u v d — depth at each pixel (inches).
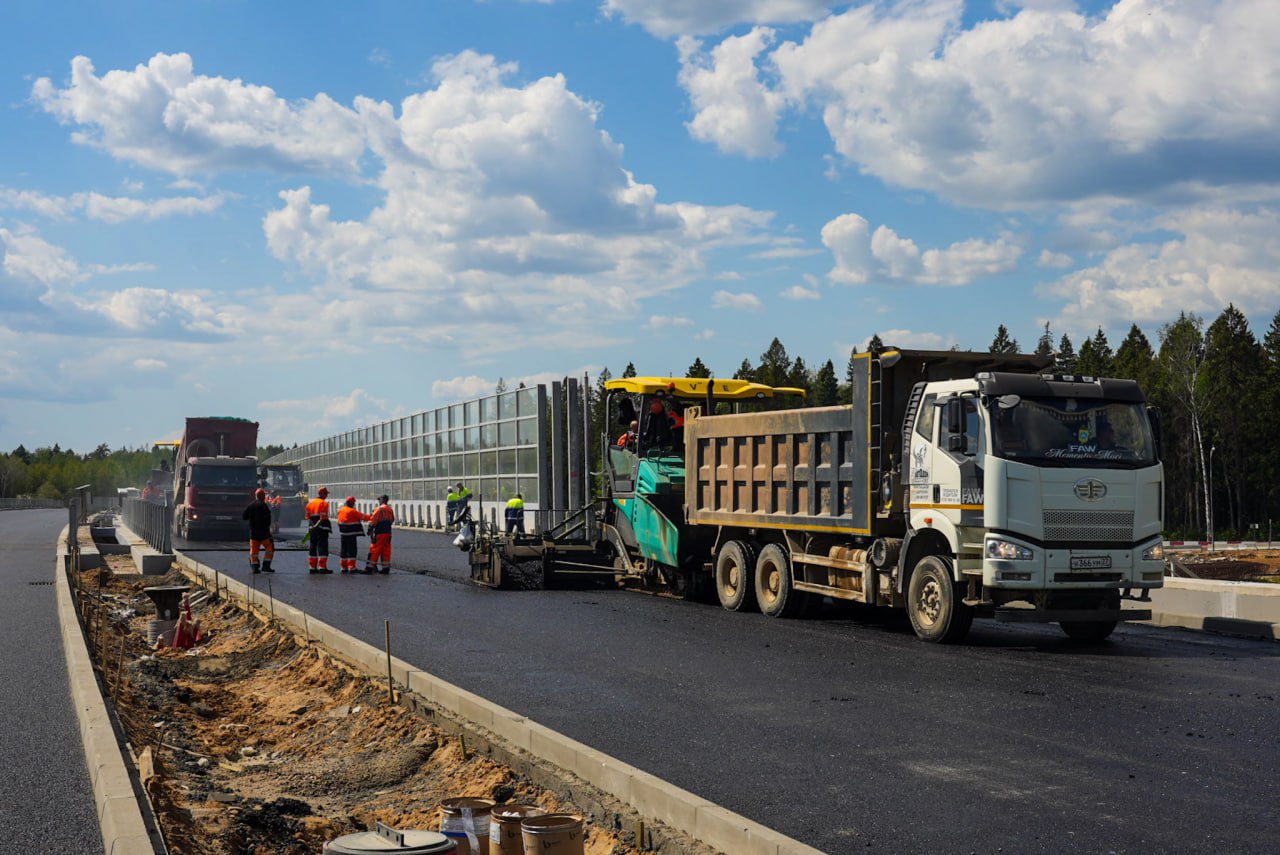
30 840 255.0
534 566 891.4
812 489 661.3
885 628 641.0
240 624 714.8
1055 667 492.4
